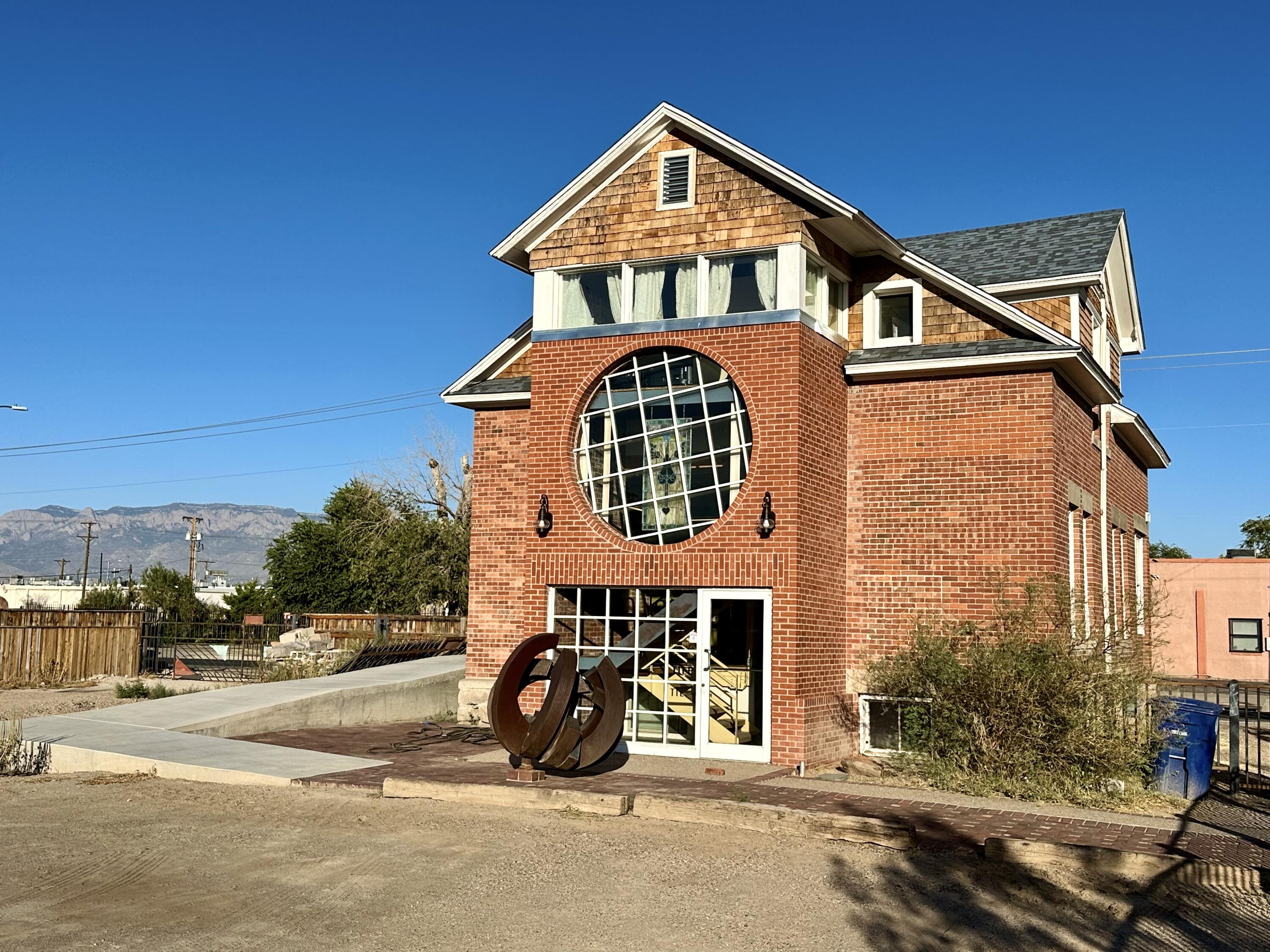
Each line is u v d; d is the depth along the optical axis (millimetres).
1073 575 17531
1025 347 16094
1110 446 20609
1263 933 8312
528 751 12773
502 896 8602
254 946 7340
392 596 48906
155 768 13852
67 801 12141
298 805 11852
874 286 17812
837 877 9336
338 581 60000
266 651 32500
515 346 19469
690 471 16594
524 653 13125
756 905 8523
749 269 16500
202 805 11906
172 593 70062
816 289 16984
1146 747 14555
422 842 10227
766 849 10234
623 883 9031
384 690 20156
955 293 17141
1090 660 14367
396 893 8625
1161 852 10391
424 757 15273
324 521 62531
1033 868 9758
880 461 17188
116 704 23938
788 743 15273
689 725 16141
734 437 16312
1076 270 18406
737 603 16484
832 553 16672
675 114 16641
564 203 17453
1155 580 33125
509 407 19672
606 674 14094
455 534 47281
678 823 11242
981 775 14086
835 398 17000
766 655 15539
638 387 16953
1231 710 15594
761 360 15977
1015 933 8039
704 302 16625
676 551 16172
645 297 17172
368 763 14367
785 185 16109
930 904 8688
